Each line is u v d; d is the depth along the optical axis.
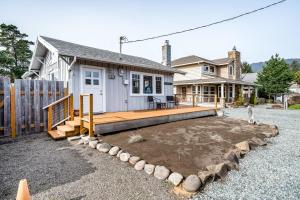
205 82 20.47
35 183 3.13
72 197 2.72
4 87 6.01
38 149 4.95
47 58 10.88
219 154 4.30
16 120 6.23
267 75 28.11
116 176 3.40
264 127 7.58
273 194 2.87
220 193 2.87
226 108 18.80
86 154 4.55
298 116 12.48
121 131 6.48
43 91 6.83
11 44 26.91
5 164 3.93
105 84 8.73
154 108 11.17
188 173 3.34
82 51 8.46
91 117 5.64
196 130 6.79
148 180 3.25
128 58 11.45
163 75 11.85
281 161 4.22
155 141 5.30
